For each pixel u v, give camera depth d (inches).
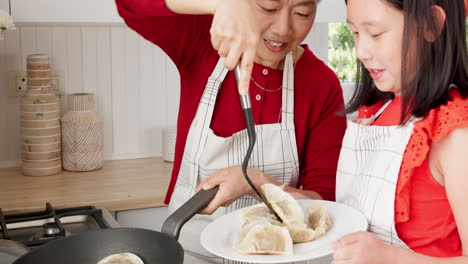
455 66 38.6
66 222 67.9
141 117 93.7
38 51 86.7
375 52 38.6
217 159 54.2
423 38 37.1
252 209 44.1
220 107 54.5
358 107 48.1
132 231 39.2
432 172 39.4
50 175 84.2
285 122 54.6
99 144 87.1
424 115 38.6
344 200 47.1
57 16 72.4
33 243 59.1
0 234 63.9
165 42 52.7
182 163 56.9
